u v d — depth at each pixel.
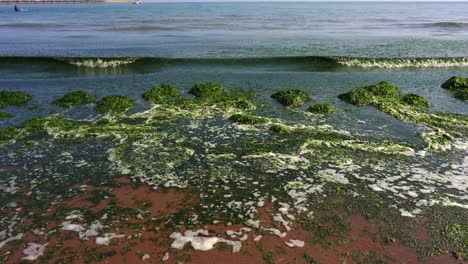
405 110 16.92
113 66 26.70
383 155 12.45
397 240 8.17
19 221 8.80
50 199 9.74
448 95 19.75
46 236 8.28
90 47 34.62
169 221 8.87
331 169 11.49
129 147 13.10
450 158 12.20
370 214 9.13
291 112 17.02
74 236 8.29
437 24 68.06
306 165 11.77
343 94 19.09
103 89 20.69
